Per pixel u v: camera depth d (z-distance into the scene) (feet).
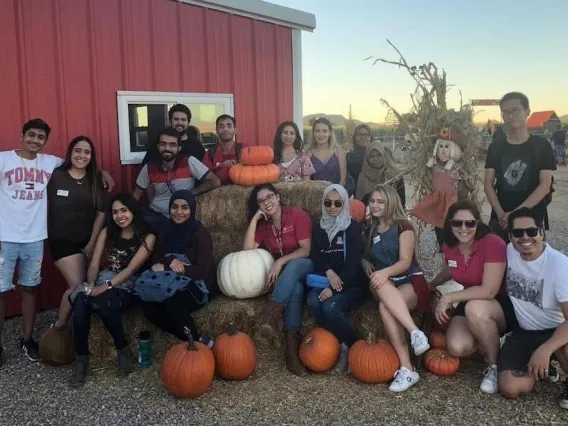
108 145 20.98
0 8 18.02
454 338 14.10
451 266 14.64
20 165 15.46
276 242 16.66
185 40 23.21
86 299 14.57
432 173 18.16
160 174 18.43
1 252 15.31
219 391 13.80
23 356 16.24
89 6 20.11
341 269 15.44
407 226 15.23
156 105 22.50
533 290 13.01
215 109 24.66
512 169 16.46
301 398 13.41
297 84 28.81
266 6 26.30
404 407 12.85
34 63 18.86
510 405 12.78
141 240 15.67
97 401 13.41
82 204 16.22
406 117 18.52
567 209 48.49
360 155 24.31
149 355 15.25
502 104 16.48
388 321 14.34
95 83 20.44
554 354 13.08
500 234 16.84
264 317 15.03
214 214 18.12
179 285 14.80
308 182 18.98
